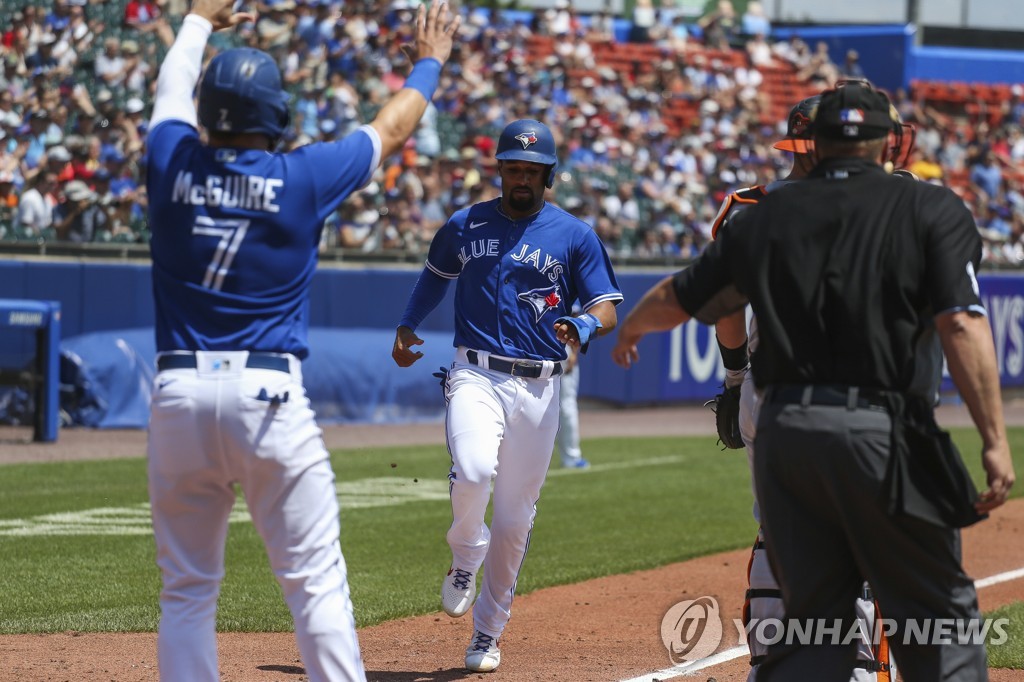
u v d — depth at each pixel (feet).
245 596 80.69
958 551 39.75
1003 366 260.21
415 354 68.95
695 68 319.88
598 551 100.63
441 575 89.40
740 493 135.74
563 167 255.50
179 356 42.22
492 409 63.57
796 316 39.83
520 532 64.08
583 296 65.05
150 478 43.65
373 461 154.30
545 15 307.58
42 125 198.49
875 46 357.20
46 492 124.77
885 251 39.29
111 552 95.76
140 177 199.31
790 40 350.64
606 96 292.81
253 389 41.78
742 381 53.78
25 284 180.24
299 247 43.14
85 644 67.77
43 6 215.72
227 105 42.86
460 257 65.72
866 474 38.40
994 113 355.36
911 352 39.17
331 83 233.96
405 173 222.89
